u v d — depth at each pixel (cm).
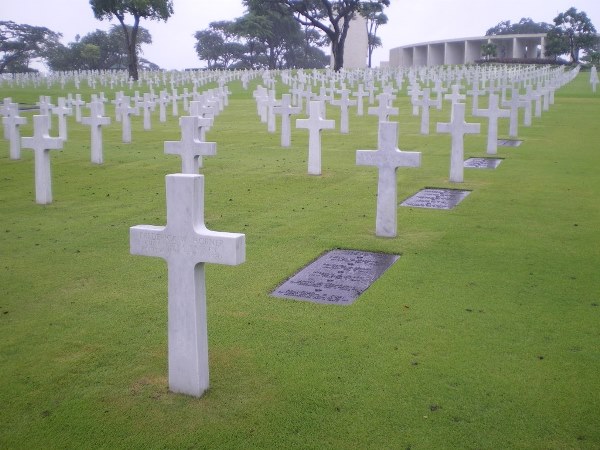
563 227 975
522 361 539
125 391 497
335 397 484
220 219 1028
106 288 721
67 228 984
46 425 454
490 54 10500
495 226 982
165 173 1475
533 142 2016
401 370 525
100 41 11581
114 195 1231
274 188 1284
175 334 482
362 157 912
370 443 428
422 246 875
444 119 2795
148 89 5434
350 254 845
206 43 12862
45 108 2591
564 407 469
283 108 1897
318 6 7775
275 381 508
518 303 667
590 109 3253
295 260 816
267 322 623
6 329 614
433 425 448
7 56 10769
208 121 1517
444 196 1210
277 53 12681
